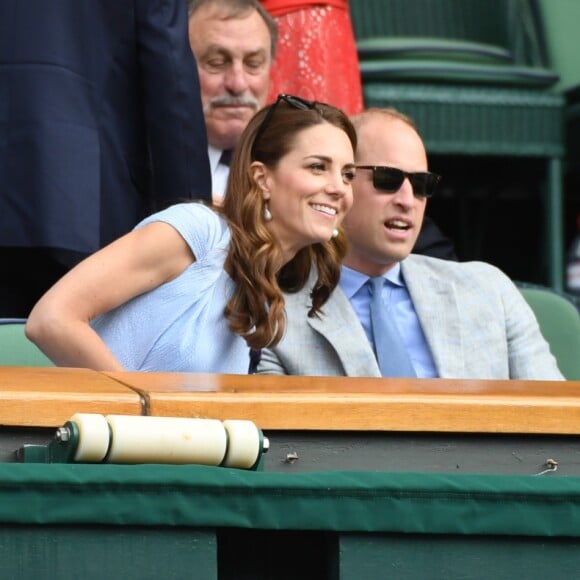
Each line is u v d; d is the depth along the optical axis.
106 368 12.72
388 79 23.03
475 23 24.20
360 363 15.08
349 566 8.66
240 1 18.44
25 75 16.00
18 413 9.05
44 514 8.24
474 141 23.11
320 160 13.85
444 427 9.69
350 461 9.60
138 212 16.77
